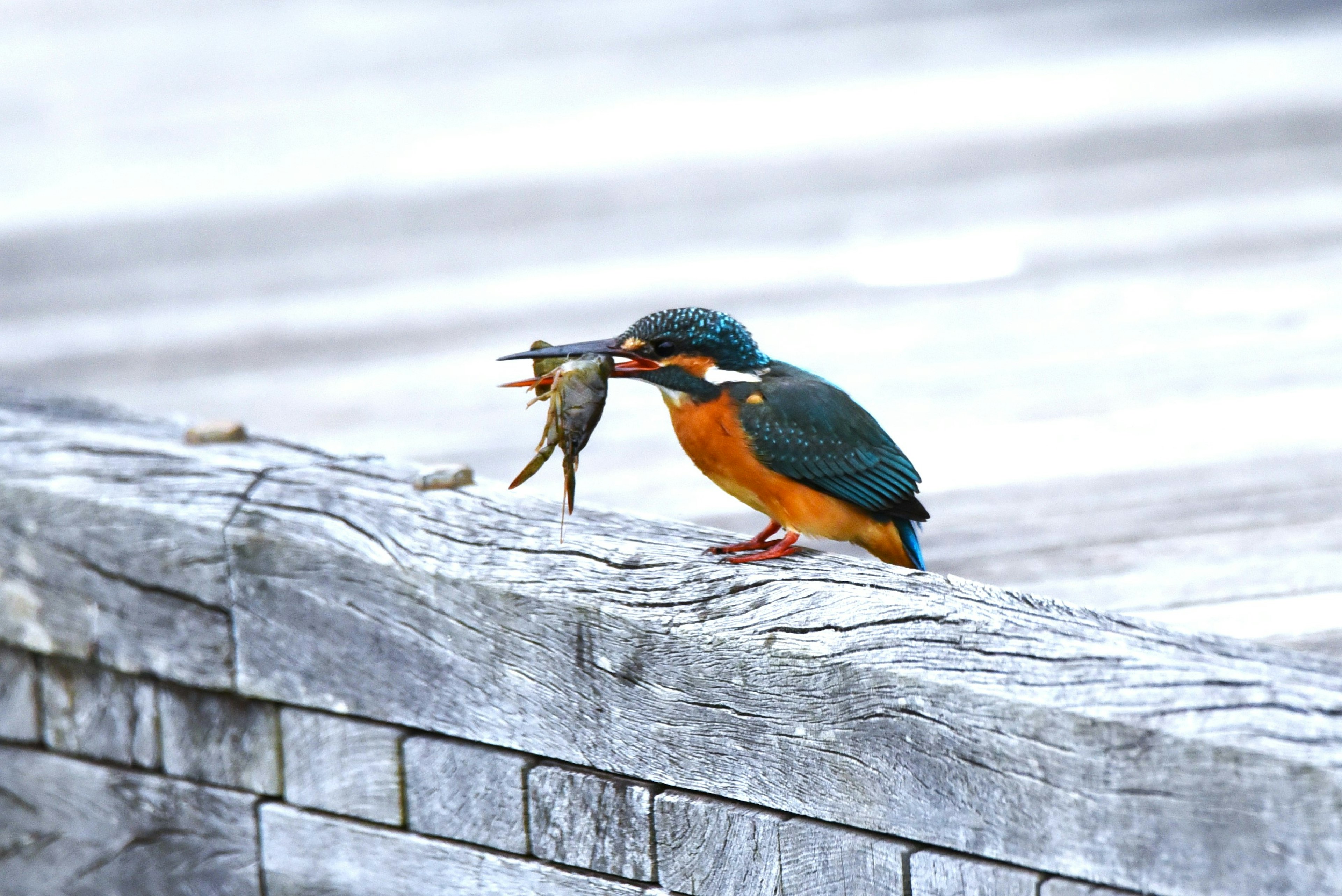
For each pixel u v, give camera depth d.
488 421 10.66
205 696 7.14
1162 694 4.59
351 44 31.52
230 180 20.34
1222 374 10.91
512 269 15.45
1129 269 14.02
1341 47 24.17
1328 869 4.21
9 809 7.81
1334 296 12.73
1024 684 4.80
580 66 27.64
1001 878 4.94
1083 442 9.67
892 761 5.14
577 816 6.12
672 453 9.84
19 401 8.40
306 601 6.67
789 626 5.37
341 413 11.01
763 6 33.41
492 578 6.11
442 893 6.65
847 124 21.52
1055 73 23.95
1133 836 4.59
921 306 13.33
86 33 35.53
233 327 13.72
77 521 7.12
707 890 5.82
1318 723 4.33
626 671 5.81
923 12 31.08
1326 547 7.67
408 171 20.42
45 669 7.55
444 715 6.43
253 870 7.21
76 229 18.00
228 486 6.95
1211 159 18.14
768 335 12.59
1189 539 7.91
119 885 7.55
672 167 19.77
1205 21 27.56
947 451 9.64
